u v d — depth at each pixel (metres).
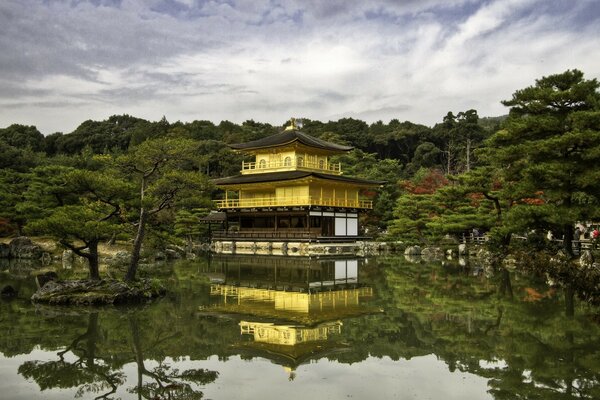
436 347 18.47
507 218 34.41
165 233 32.84
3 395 13.79
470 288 31.62
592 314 23.14
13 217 56.75
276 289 32.56
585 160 31.94
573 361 16.64
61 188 29.52
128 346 18.72
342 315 24.05
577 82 34.81
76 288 27.17
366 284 34.66
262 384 14.64
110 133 136.88
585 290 26.66
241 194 79.31
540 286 31.75
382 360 16.95
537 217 33.19
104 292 26.80
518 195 35.53
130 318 23.17
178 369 16.09
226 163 105.38
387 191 84.25
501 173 39.84
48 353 17.83
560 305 25.50
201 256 61.09
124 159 28.59
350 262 51.59
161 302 27.36
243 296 29.59
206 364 16.61
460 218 47.09
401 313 24.44
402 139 135.50
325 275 40.28
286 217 75.25
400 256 58.75
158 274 40.62
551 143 31.52
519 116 37.03
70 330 20.92
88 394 13.90
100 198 28.58
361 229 81.88
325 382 14.79
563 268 31.59
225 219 75.56
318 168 79.56
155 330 20.97
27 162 80.12
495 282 33.91
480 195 58.09
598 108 31.89
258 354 17.75
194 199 29.84
